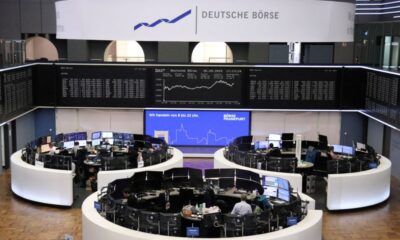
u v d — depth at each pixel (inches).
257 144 661.3
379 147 692.1
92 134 666.2
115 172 527.8
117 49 885.2
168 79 697.0
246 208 398.6
